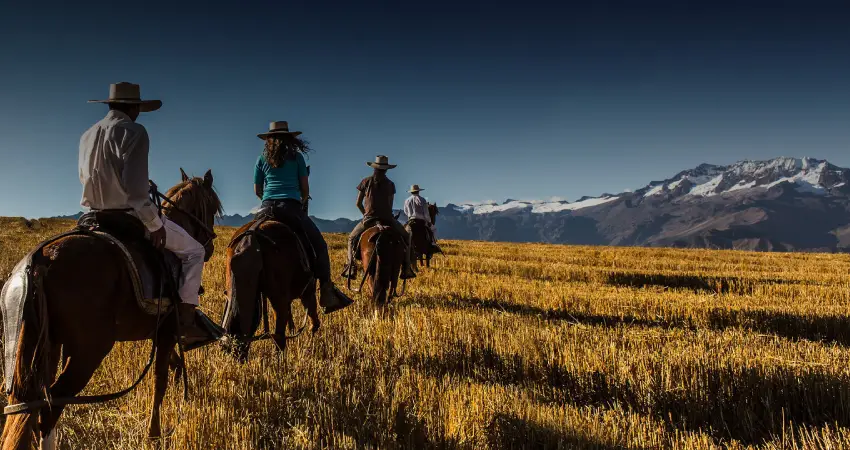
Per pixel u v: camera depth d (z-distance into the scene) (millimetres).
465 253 27797
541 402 5992
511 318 9750
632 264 24219
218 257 20188
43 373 3348
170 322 4629
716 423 5691
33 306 3354
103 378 5969
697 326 9789
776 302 12258
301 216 7219
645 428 5340
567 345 7648
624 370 6578
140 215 4102
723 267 23750
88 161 4027
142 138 4109
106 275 3740
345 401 5758
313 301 7684
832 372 6320
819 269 23703
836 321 10102
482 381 6695
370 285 10266
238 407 5488
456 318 9281
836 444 4805
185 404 5145
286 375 6285
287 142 7309
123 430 4887
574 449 4875
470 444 4844
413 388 6152
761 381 6246
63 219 41438
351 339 7984
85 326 3607
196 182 5855
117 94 4246
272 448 4820
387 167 10750
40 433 3488
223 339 5438
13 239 25312
